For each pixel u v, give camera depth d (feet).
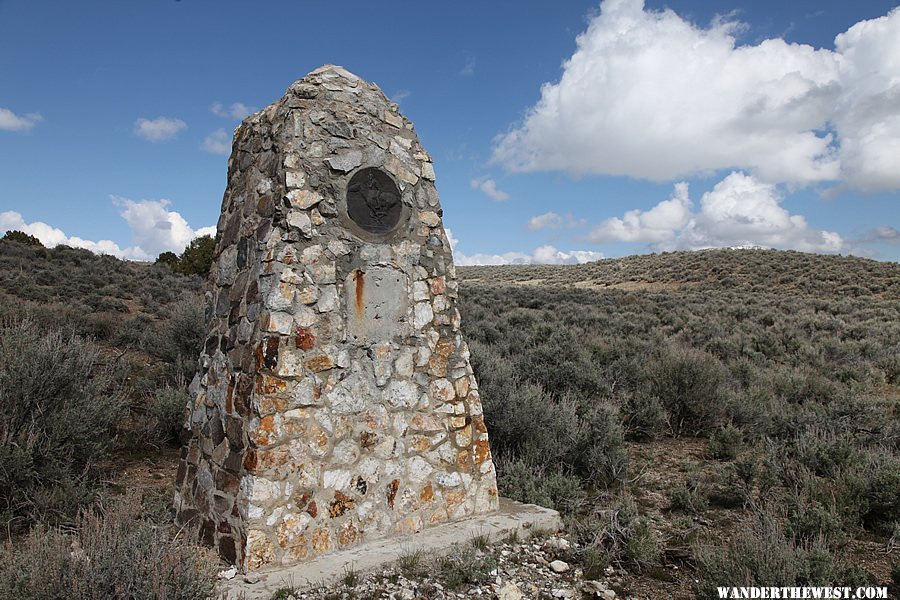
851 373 41.98
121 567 10.84
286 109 15.87
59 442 19.45
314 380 14.69
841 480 19.30
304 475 14.29
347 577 13.51
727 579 12.97
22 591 10.37
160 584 10.88
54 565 10.64
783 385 37.37
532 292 113.80
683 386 30.83
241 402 14.44
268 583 12.89
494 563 14.78
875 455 21.36
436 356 17.17
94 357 23.48
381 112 17.43
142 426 25.31
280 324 14.26
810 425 26.91
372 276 16.07
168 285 82.23
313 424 14.55
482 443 17.95
